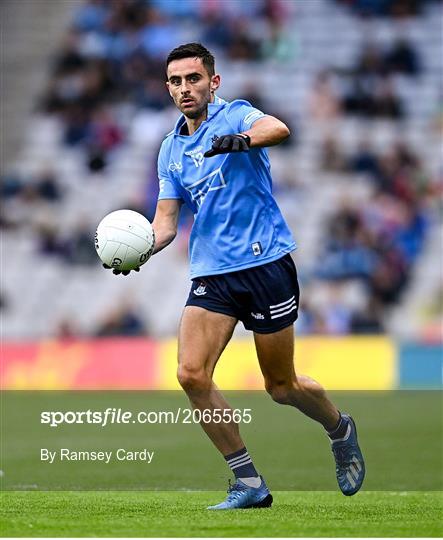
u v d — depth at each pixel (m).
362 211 77.00
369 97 86.50
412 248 75.75
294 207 79.81
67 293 78.12
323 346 66.62
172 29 90.69
